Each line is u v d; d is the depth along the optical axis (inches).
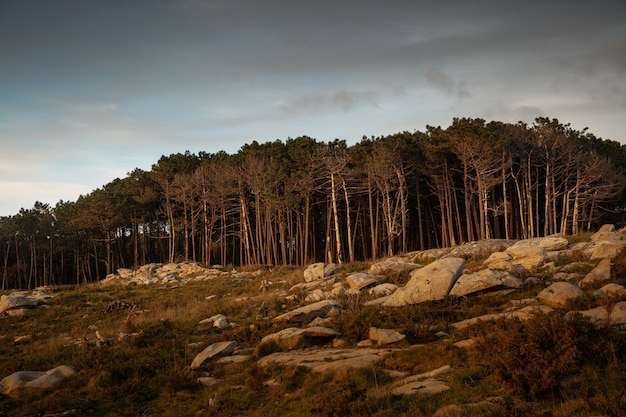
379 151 2186.3
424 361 534.9
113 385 624.1
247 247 2445.9
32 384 629.9
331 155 2283.5
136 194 2839.6
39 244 2945.4
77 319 1166.3
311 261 2588.6
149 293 1485.0
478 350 499.8
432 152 2230.6
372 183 2386.8
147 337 860.6
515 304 695.7
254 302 1066.7
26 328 1095.6
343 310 816.3
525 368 426.9
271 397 511.8
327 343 690.2
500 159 2135.8
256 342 757.3
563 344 445.7
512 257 940.6
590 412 354.3
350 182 2389.3
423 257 1322.6
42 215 2994.6
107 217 2763.3
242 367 636.7
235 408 505.4
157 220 2935.5
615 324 499.2
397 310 756.6
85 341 874.1
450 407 383.9
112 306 1241.4
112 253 3174.2
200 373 645.3
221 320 900.6
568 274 792.9
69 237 2984.7
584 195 2481.5
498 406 380.2
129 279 1924.2
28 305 1286.9
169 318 1026.1
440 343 585.3
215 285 1515.7
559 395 398.6
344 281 1119.0
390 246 2162.9
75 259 3257.9
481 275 775.1
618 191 2320.4
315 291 1043.9
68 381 644.1
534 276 815.7
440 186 2358.5
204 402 535.5
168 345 803.4
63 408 554.9
